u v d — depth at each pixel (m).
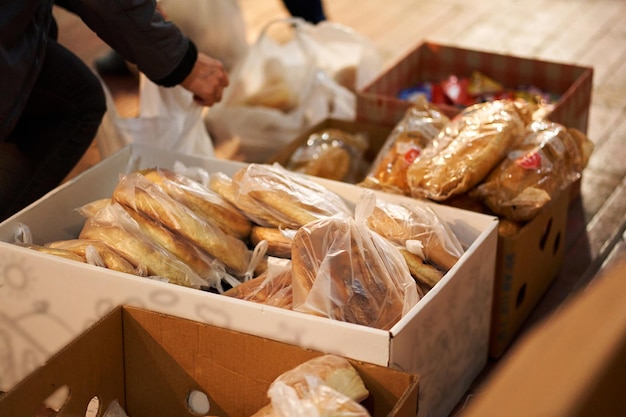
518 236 1.57
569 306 0.44
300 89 2.51
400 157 1.79
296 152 2.14
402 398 1.04
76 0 1.58
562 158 1.73
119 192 1.46
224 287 1.52
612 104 2.84
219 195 1.54
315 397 0.99
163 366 1.26
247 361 1.20
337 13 3.78
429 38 3.51
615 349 0.41
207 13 2.64
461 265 1.33
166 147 2.01
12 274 1.37
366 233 1.32
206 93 1.83
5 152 1.80
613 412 0.41
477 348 1.53
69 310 1.36
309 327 1.18
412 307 1.26
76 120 1.81
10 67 1.41
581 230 2.13
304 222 1.47
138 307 1.26
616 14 3.77
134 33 1.59
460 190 1.58
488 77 2.56
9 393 1.07
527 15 3.76
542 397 0.41
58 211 1.58
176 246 1.42
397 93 2.50
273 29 3.63
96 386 1.23
